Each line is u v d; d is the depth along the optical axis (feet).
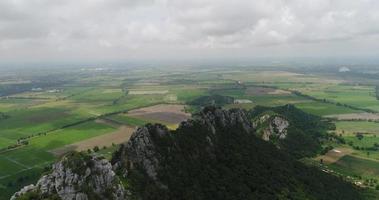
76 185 426.92
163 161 558.97
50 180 427.74
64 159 441.27
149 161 541.34
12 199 413.59
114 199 443.73
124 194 460.96
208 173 598.34
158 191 506.89
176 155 586.04
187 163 590.14
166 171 545.85
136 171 519.19
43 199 406.82
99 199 431.84
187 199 519.60
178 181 542.57
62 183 424.05
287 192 634.02
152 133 589.73
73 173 432.25
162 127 612.29
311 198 644.27
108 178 456.45
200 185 562.25
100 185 444.96
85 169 441.27
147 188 500.33
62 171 431.84
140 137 562.66
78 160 442.91
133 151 541.75
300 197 634.02
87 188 431.02
